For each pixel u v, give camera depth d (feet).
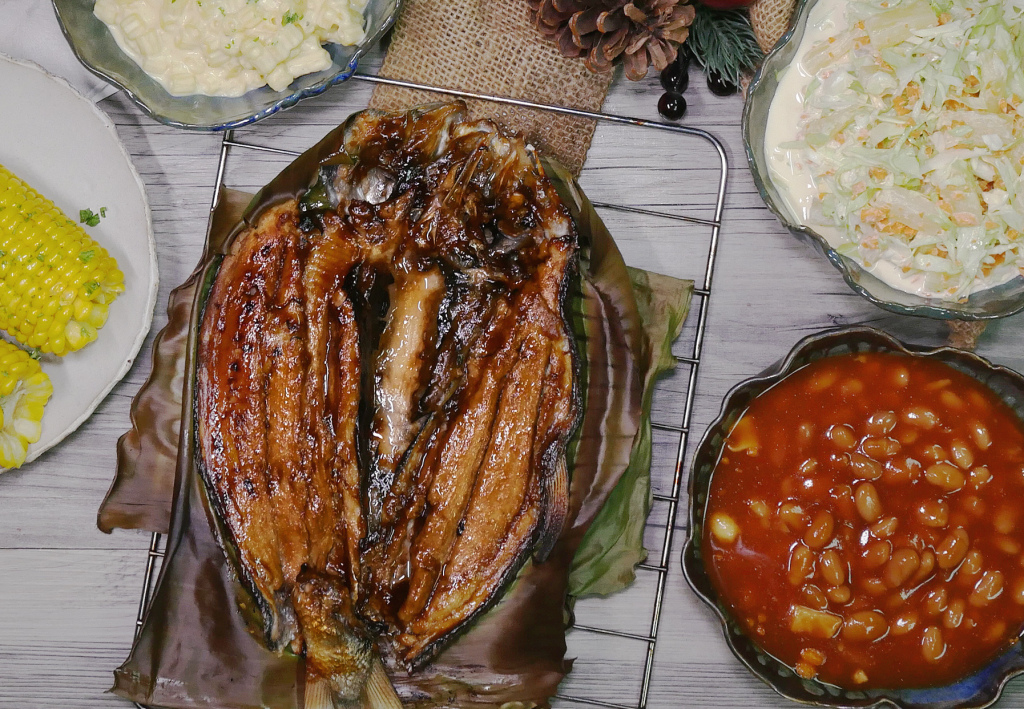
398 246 1.76
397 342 1.76
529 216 1.77
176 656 1.82
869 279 1.84
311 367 1.74
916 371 1.87
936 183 1.78
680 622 1.96
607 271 1.86
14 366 1.86
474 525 1.75
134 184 1.90
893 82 1.76
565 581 1.84
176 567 1.82
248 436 1.74
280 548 1.74
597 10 1.78
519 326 1.75
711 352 1.97
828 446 1.86
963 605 1.85
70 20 1.86
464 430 1.74
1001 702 1.94
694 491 1.83
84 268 1.83
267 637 1.78
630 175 1.97
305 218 1.77
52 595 1.96
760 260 1.97
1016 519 1.86
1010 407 1.87
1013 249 1.79
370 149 1.79
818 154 1.81
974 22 1.75
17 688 1.95
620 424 1.87
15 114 1.90
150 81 1.89
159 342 1.88
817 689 1.85
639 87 1.96
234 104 1.89
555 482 1.79
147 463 1.88
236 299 1.75
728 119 1.96
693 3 1.86
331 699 1.77
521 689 1.84
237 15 1.84
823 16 1.80
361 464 1.76
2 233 1.82
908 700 1.86
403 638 1.77
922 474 1.86
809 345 1.83
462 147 1.77
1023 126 1.76
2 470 1.90
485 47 1.90
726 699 1.95
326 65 1.88
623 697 1.95
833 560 1.83
